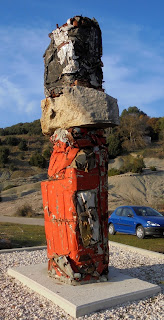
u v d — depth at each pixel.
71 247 4.96
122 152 53.50
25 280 5.35
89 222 4.99
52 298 4.55
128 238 12.41
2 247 9.02
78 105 4.98
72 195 4.96
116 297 4.49
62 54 5.42
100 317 4.10
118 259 7.83
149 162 47.78
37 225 17.16
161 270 6.75
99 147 5.32
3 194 37.59
